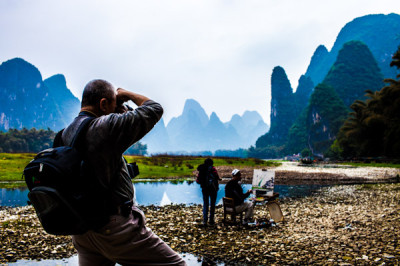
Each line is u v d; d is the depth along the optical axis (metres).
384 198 12.93
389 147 63.84
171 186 20.30
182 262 2.24
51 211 1.75
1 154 40.72
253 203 8.33
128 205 2.03
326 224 8.22
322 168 43.12
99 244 2.02
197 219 9.12
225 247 6.24
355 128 88.25
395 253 5.50
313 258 5.45
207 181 8.09
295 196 14.99
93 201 1.83
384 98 71.69
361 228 7.58
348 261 5.22
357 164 57.53
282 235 7.16
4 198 14.77
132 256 2.07
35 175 1.80
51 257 5.69
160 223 8.55
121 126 1.89
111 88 2.24
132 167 2.32
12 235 7.26
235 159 59.19
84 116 2.06
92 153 1.86
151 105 2.10
